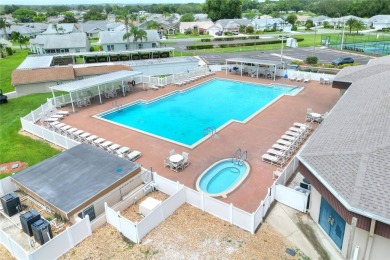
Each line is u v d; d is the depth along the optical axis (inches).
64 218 644.1
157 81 1716.3
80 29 5004.9
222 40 3961.6
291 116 1199.6
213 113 1321.4
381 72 1109.1
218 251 555.5
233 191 725.3
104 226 633.0
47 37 3097.9
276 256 542.6
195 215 653.3
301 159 620.7
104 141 988.6
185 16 6609.3
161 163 869.2
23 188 698.8
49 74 1707.7
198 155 909.8
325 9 7209.6
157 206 616.7
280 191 674.8
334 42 3464.6
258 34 4640.8
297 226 618.2
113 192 700.7
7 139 1069.1
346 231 520.7
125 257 550.9
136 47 3070.9
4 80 2128.4
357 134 649.0
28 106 1462.8
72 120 1218.6
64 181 703.7
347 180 518.0
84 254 560.7
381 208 447.8
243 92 1622.8
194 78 1845.5
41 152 962.1
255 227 604.7
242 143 978.1
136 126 1194.0
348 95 986.7
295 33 4653.1
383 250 484.4
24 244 595.5
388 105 746.2
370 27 5098.4
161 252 557.9
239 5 5826.8
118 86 1614.2
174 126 1186.0
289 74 1815.9
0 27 4820.4
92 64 2012.8
